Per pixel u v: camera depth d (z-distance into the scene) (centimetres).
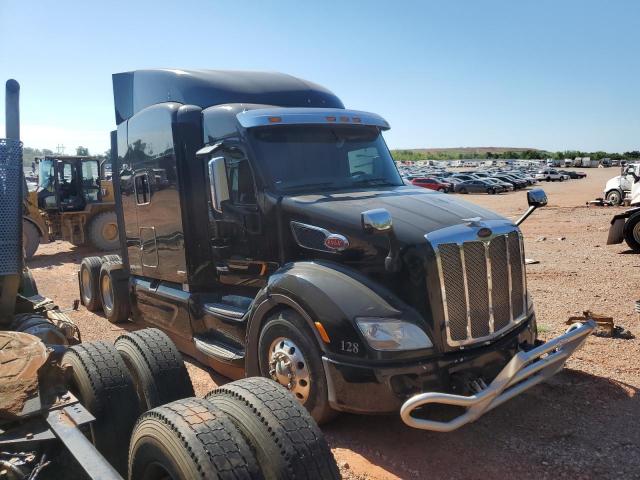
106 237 1658
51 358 335
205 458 244
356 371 396
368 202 478
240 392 297
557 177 6588
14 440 281
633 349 621
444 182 4806
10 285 453
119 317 830
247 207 534
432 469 392
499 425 455
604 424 452
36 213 1516
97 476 242
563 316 759
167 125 616
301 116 543
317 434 282
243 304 552
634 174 1449
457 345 406
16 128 436
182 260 610
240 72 656
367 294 416
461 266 411
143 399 392
